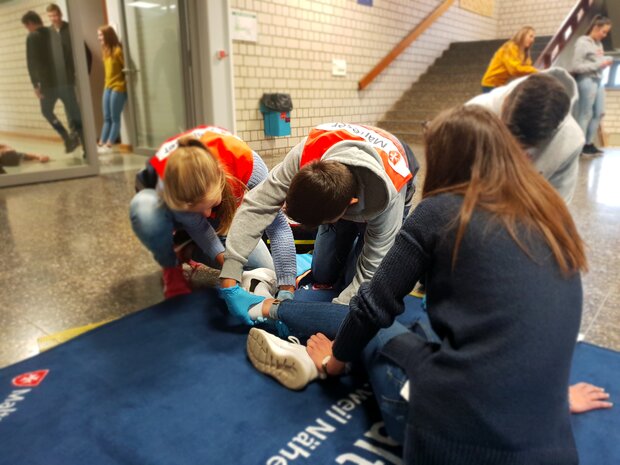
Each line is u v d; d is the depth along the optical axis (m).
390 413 0.91
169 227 1.56
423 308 1.56
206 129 1.53
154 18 4.54
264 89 4.95
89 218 2.72
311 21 5.28
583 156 4.93
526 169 0.80
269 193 1.33
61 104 3.75
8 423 1.05
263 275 1.53
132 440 1.00
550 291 0.73
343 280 1.64
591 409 1.09
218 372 1.23
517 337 0.71
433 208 0.81
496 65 4.73
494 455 0.72
